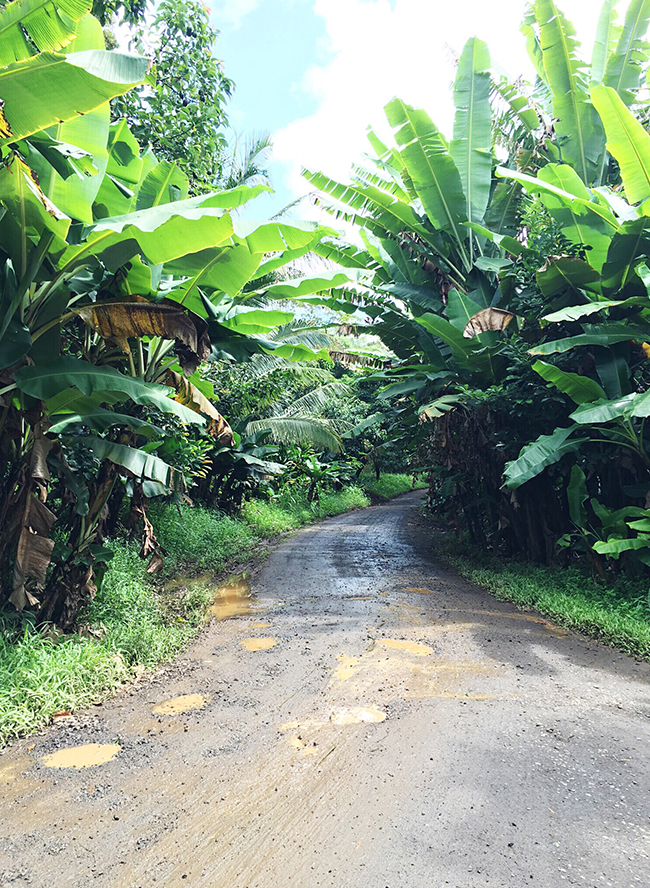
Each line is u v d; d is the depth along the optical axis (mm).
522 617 6766
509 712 4059
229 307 6242
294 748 3551
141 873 2422
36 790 3078
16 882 2354
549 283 7586
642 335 6996
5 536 4930
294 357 7000
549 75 8453
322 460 23969
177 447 8375
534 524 9594
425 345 9781
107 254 4535
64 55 3508
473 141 9250
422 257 10312
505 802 2945
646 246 6949
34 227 4480
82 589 5406
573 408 8453
